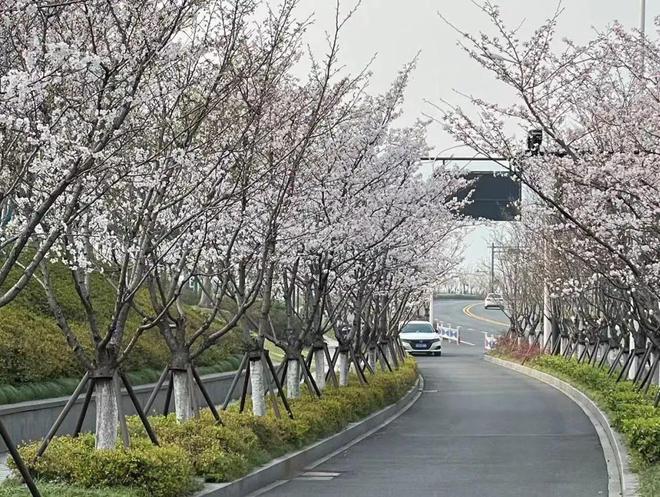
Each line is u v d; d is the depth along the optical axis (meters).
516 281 43.53
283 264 16.50
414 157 19.47
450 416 21.78
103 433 10.45
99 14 9.51
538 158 13.34
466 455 15.35
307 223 16.03
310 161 16.27
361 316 23.83
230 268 13.20
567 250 15.84
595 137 13.97
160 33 9.41
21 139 9.25
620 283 15.84
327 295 20.91
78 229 10.53
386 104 18.52
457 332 61.84
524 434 18.23
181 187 12.10
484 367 41.16
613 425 16.97
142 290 24.77
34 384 15.63
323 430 16.03
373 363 27.62
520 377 34.91
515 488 12.02
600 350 32.88
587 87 15.18
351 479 12.91
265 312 15.20
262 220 14.59
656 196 12.43
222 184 12.34
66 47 7.39
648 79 12.96
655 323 17.30
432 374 36.59
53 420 14.88
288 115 14.69
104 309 21.27
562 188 14.68
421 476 13.14
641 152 12.50
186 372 12.95
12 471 10.35
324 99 18.05
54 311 10.58
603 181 12.95
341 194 17.31
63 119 8.69
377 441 17.36
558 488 12.01
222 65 11.68
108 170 9.68
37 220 7.69
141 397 18.11
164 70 10.47
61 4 7.89
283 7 25.50
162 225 12.48
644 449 12.24
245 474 11.77
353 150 17.53
